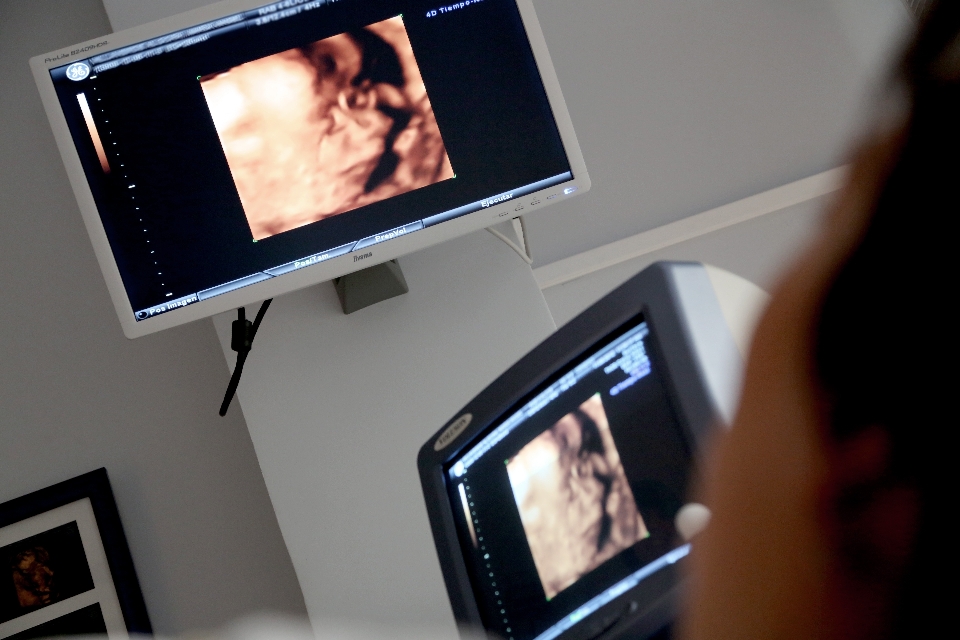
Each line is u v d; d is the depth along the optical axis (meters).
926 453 0.26
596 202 2.38
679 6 2.39
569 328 0.83
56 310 2.19
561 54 2.38
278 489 1.56
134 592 2.09
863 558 0.27
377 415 1.59
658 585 0.73
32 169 2.22
